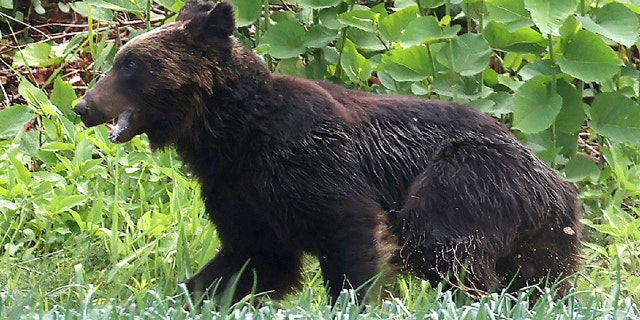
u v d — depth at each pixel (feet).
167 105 32.58
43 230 40.04
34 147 43.88
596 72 42.63
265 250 34.27
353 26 44.70
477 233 32.76
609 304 31.40
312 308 29.07
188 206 40.57
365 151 33.30
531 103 43.27
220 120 32.60
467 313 25.59
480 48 44.04
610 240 42.86
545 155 44.34
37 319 25.30
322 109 32.86
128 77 32.37
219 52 32.71
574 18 42.50
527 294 27.99
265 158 32.27
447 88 44.57
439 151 33.88
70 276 36.32
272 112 32.53
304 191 32.01
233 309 28.94
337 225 32.04
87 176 41.91
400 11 44.39
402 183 33.78
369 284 31.81
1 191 39.88
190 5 34.73
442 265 32.68
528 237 33.83
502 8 43.60
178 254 36.86
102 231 38.63
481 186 33.01
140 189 41.47
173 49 32.45
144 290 33.99
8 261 36.73
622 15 43.11
